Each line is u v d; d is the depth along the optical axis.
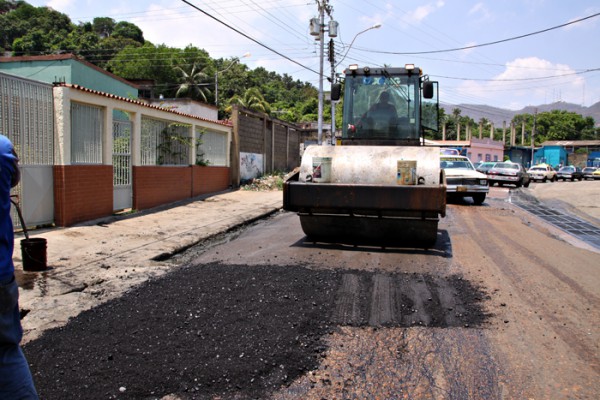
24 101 8.82
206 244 9.25
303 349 4.05
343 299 5.36
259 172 23.91
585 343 4.34
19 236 8.53
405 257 7.62
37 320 4.73
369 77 10.02
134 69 53.97
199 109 30.44
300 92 98.88
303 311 4.89
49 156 9.48
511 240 9.46
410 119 9.84
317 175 8.19
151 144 13.78
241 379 3.53
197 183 16.91
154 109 13.37
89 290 5.80
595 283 6.33
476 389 3.52
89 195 10.52
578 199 19.30
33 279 6.25
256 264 7.05
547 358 4.02
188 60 61.00
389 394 3.44
